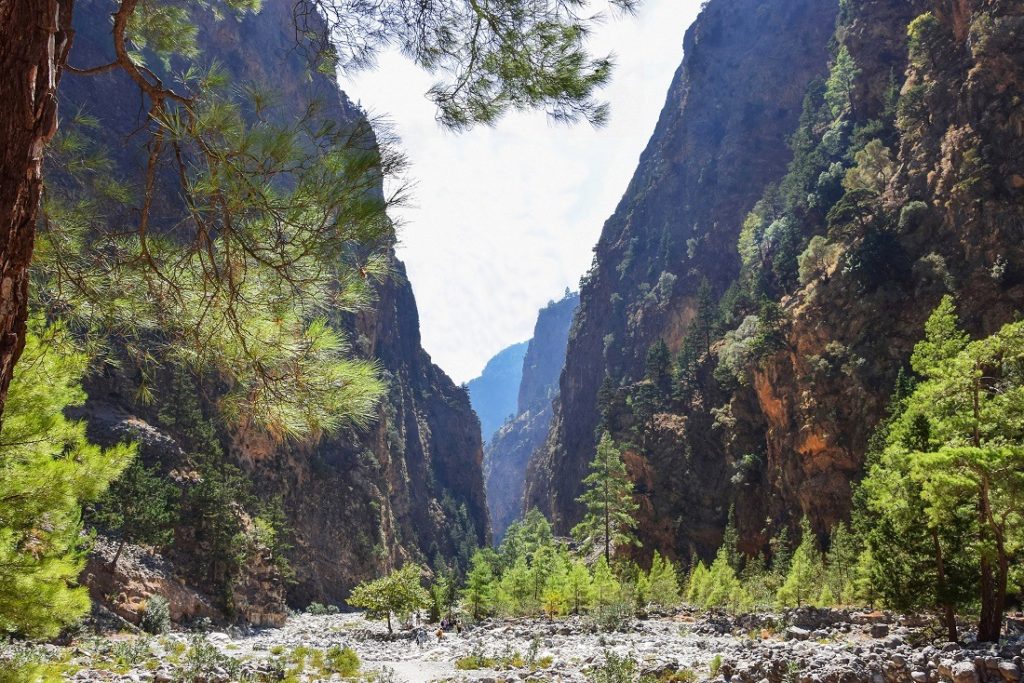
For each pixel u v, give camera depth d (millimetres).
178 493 56969
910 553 24297
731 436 98688
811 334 82812
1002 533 21656
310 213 5262
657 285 176625
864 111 119875
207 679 21328
